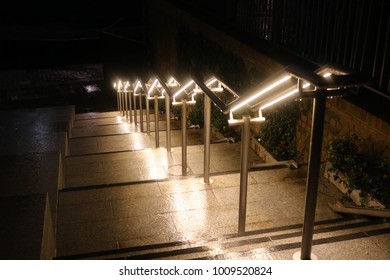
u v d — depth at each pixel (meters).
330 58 6.06
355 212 4.82
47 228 4.07
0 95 18.84
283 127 7.12
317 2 6.39
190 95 6.00
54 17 26.77
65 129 10.14
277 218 4.96
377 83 5.36
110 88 19.09
